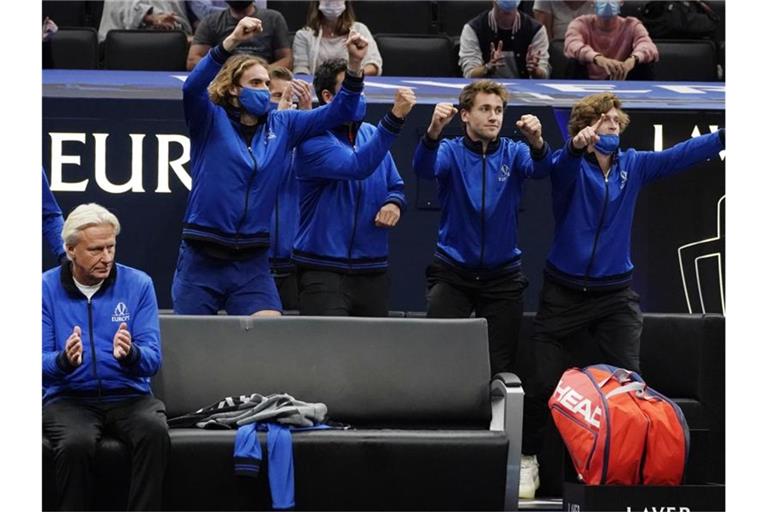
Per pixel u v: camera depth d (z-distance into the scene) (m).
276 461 8.19
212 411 8.66
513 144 10.22
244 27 9.20
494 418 9.09
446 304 10.09
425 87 14.27
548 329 10.20
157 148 12.92
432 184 13.00
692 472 9.73
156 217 12.92
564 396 9.16
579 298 10.18
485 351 9.36
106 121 12.88
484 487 8.49
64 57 15.67
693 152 10.37
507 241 10.12
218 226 9.58
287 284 11.56
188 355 9.08
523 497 10.23
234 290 9.69
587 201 10.09
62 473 7.95
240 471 8.10
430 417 9.18
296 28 17.38
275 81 11.72
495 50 15.23
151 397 8.49
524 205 12.92
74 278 8.60
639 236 13.02
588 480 8.98
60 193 12.84
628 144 13.37
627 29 15.66
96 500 8.16
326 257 10.20
